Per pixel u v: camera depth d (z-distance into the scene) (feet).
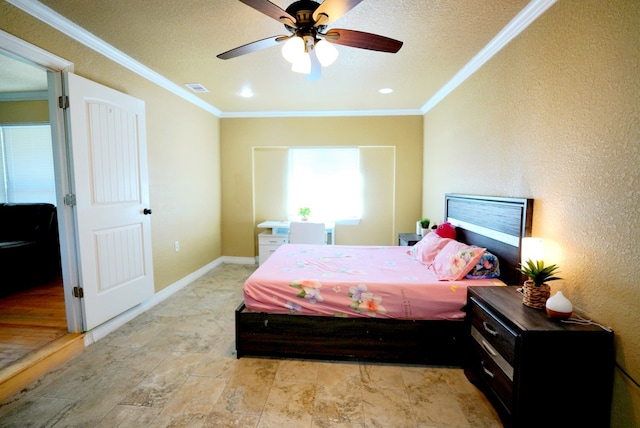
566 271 5.46
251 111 14.84
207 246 14.21
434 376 6.44
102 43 7.71
